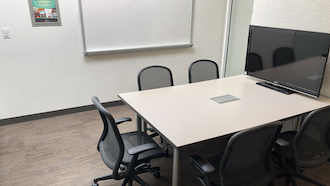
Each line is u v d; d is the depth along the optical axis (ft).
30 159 8.61
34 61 10.83
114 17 11.84
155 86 9.27
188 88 9.01
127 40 12.51
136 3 12.14
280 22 9.18
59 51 11.19
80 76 12.00
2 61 10.26
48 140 9.84
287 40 8.22
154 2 12.57
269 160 5.81
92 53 11.64
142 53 13.15
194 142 5.54
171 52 13.99
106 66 12.44
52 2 10.43
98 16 11.46
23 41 10.39
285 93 8.51
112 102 13.21
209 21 14.56
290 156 6.62
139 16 12.42
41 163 8.41
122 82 13.14
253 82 9.80
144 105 7.47
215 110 7.15
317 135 6.46
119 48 12.43
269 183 6.07
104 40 11.94
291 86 8.44
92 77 12.29
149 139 7.30
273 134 5.35
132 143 7.05
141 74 8.96
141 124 8.32
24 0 9.95
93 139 9.96
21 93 10.99
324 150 6.78
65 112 12.17
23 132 10.43
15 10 9.91
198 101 7.80
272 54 8.87
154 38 13.20
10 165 8.28
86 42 11.55
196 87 9.12
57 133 10.37
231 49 15.28
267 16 9.62
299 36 7.82
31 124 11.13
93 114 12.25
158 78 9.33
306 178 7.12
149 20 12.75
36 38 10.59
